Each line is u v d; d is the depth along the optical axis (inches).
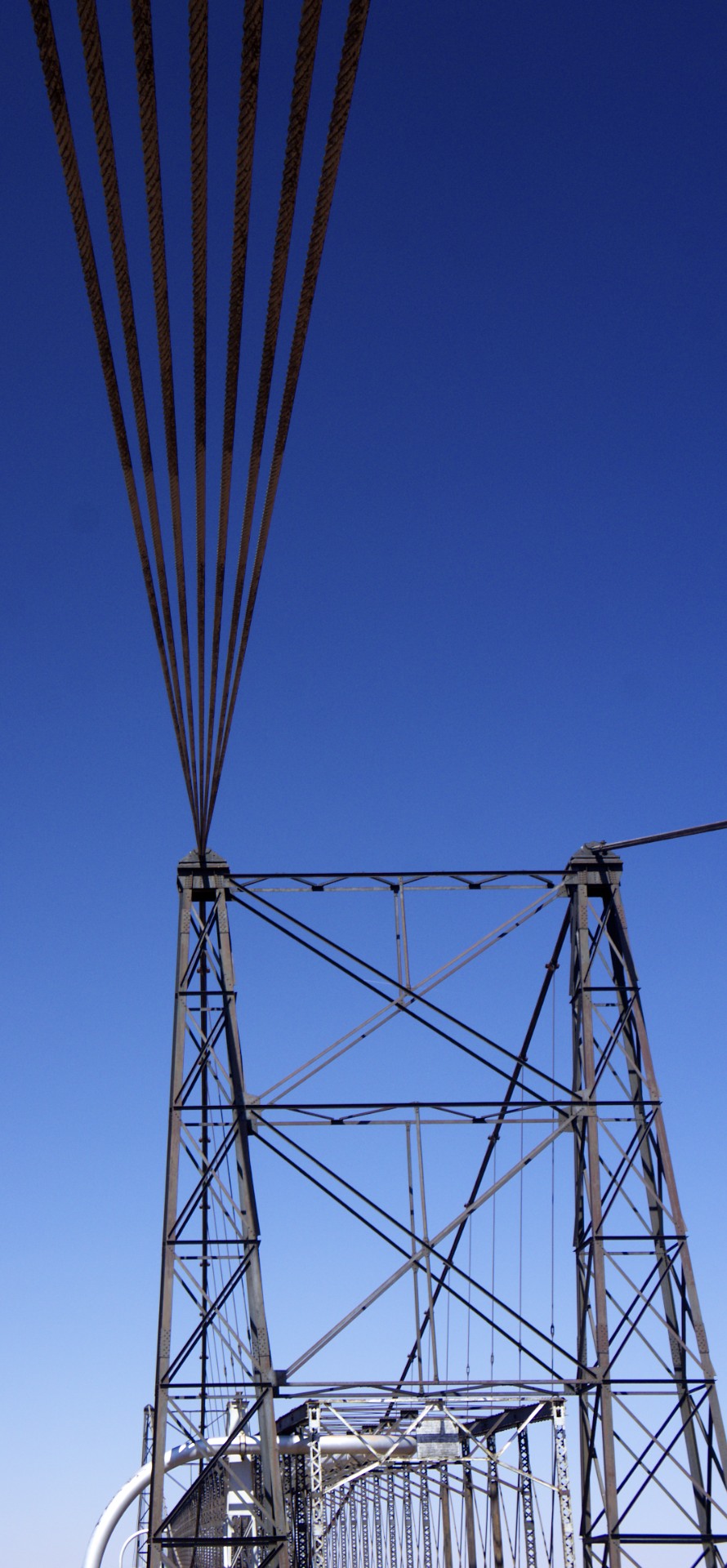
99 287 438.3
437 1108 1259.2
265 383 492.4
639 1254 1229.7
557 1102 1268.5
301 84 361.7
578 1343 1277.1
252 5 329.7
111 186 390.6
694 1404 1189.7
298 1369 1176.2
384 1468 2110.0
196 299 438.0
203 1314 1171.9
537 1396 1214.3
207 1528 1818.4
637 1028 1291.8
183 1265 1190.3
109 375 482.3
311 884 1323.8
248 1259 1195.9
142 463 532.4
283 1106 1242.0
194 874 1318.9
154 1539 1119.6
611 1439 1178.6
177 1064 1249.4
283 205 403.5
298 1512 1824.6
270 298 441.7
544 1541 1412.4
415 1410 1544.0
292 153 385.1
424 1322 1327.5
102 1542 2091.5
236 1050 1259.2
